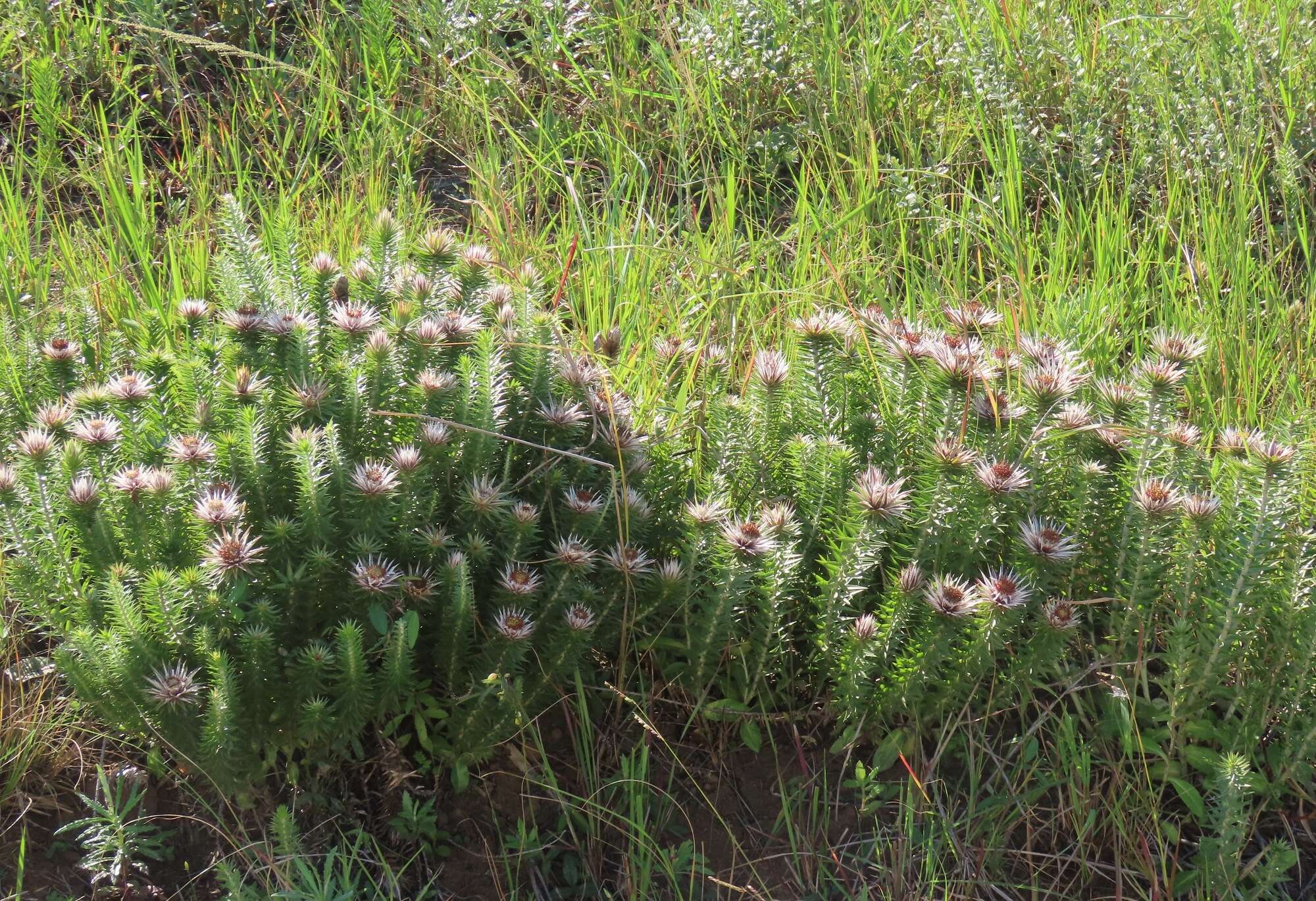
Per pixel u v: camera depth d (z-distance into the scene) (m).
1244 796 3.29
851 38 6.34
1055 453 3.51
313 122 5.67
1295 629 3.23
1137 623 3.45
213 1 6.24
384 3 6.12
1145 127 5.48
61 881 3.07
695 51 6.08
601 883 3.23
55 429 3.21
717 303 4.64
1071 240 5.20
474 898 3.19
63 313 4.05
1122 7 6.10
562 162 5.47
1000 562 3.44
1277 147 5.16
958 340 3.62
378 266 3.96
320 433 3.16
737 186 5.70
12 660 3.41
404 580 3.07
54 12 6.04
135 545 3.12
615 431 3.35
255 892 2.95
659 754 3.44
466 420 3.34
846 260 5.01
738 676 3.45
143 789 3.21
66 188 5.49
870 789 3.33
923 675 3.19
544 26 6.45
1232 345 4.50
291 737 3.17
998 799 3.27
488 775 3.35
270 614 2.98
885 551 3.51
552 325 3.55
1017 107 5.59
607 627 3.35
